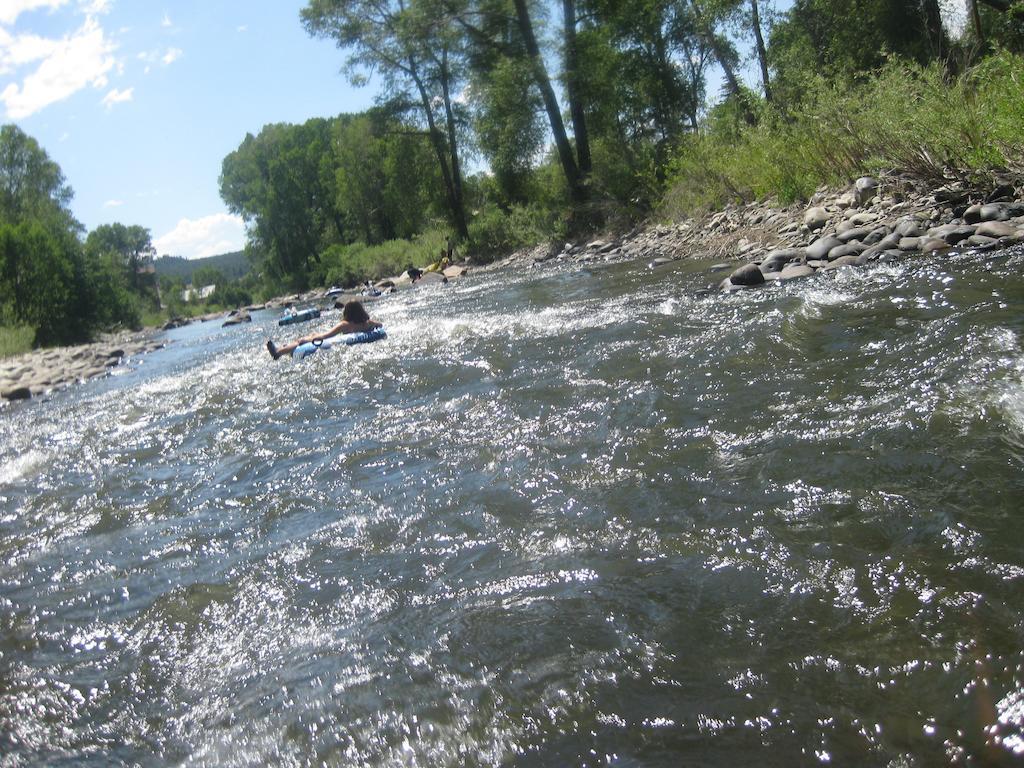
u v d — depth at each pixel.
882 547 2.89
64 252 36.41
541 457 4.60
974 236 7.98
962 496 3.13
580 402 5.56
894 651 2.33
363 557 3.71
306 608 3.32
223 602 3.52
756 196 15.09
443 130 34.34
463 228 34.47
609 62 24.66
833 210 11.42
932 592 2.56
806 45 25.25
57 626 3.58
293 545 4.00
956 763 1.90
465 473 4.59
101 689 2.98
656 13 25.61
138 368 15.53
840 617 2.54
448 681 2.60
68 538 4.81
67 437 8.04
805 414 4.41
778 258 9.72
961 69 12.38
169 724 2.69
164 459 6.34
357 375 8.21
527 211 28.56
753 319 6.97
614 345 7.16
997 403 3.91
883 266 7.94
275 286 61.75
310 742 2.43
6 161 49.53
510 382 6.57
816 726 2.10
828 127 12.41
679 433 4.55
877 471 3.51
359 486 4.72
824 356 5.44
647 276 12.35
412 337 10.22
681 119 25.89
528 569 3.28
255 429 6.71
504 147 27.45
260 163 67.88
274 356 10.77
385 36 30.70
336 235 65.06
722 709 2.23
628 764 2.08
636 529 3.45
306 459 5.51
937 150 9.95
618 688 2.40
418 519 4.03
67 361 19.41
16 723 2.83
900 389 4.45
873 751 1.98
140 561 4.20
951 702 2.09
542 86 24.64
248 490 5.07
